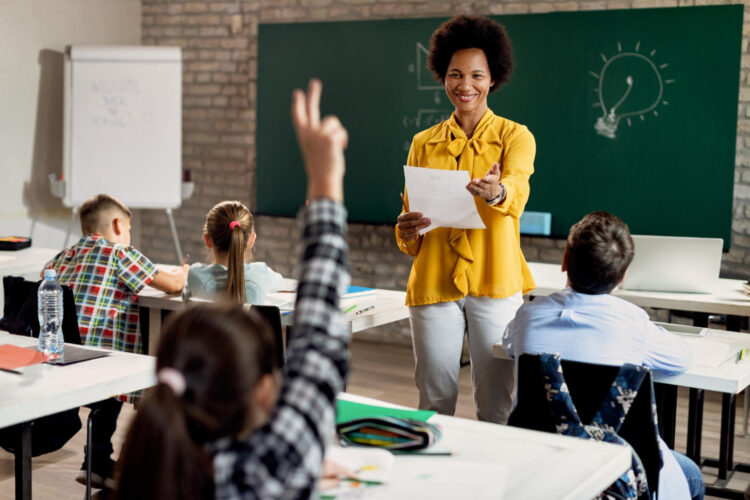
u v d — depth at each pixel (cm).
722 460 317
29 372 205
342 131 99
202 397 94
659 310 480
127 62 570
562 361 177
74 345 235
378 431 150
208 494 90
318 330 93
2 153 546
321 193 97
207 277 303
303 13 561
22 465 214
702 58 454
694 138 460
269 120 575
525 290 278
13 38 546
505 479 135
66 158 567
